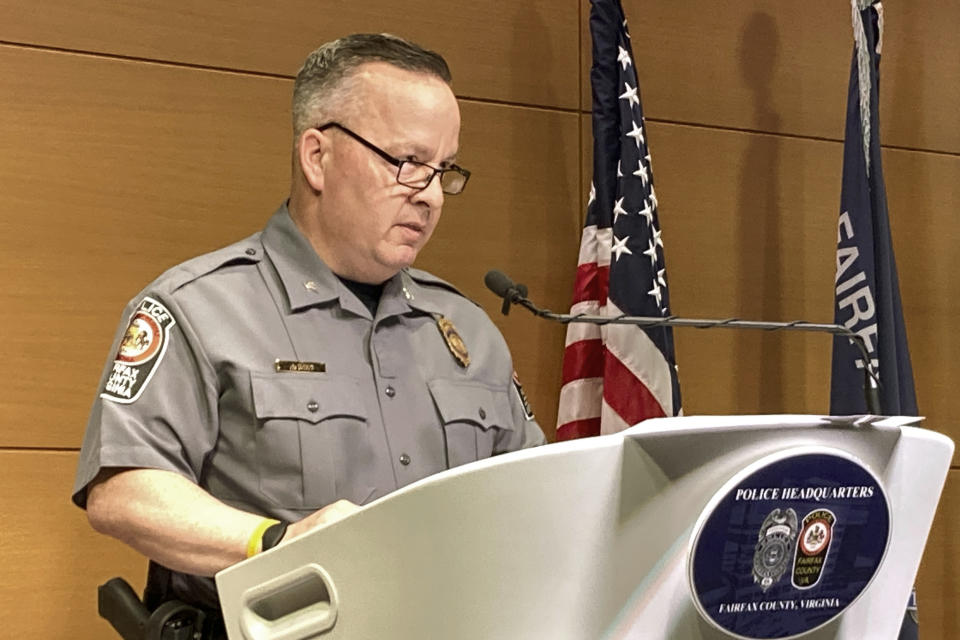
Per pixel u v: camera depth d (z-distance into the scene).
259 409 1.86
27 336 2.86
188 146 3.06
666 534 1.13
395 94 2.02
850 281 3.53
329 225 2.06
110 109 2.98
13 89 2.88
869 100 3.60
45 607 2.85
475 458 2.10
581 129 3.58
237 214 3.10
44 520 2.86
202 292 1.95
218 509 1.59
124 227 2.97
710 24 3.82
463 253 3.38
